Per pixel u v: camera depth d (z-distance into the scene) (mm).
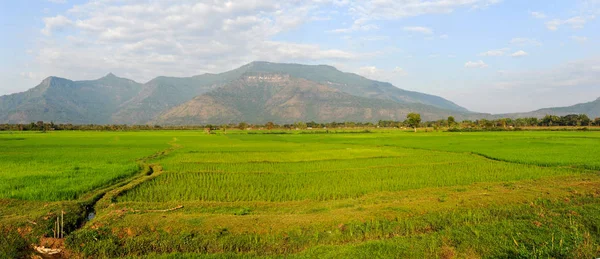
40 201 18172
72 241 13398
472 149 48344
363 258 11891
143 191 21156
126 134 106750
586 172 28141
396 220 15555
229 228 14258
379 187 22594
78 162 33281
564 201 18656
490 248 12820
